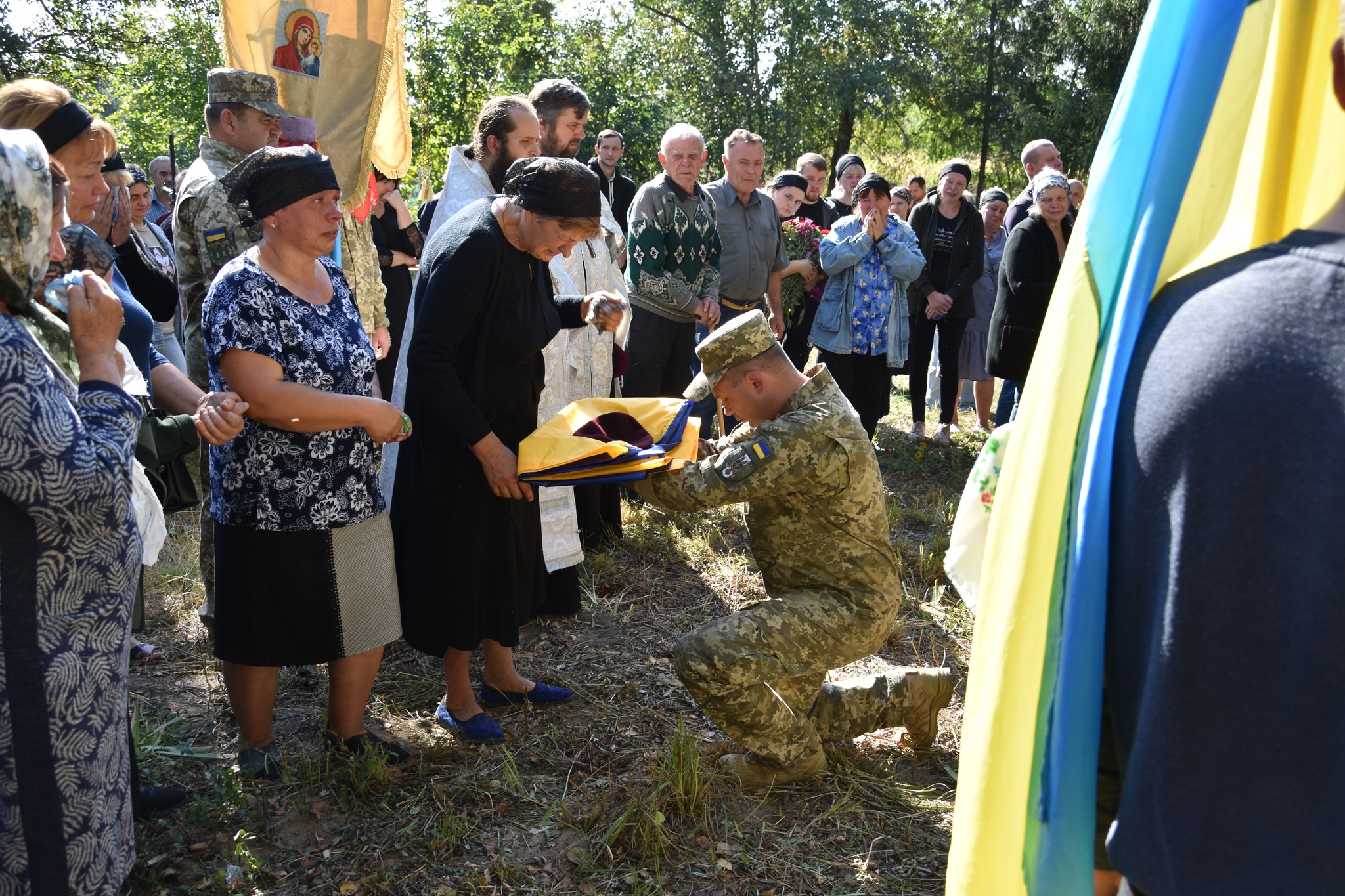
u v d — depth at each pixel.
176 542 4.91
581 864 2.60
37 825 1.63
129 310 2.79
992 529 1.14
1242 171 1.18
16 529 1.58
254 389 2.59
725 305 6.16
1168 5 1.01
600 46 24.89
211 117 3.46
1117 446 0.91
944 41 29.42
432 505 3.04
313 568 2.79
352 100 4.17
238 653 2.81
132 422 1.83
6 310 1.64
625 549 4.94
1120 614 0.90
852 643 2.89
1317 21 1.11
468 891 2.51
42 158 1.64
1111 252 1.02
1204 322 0.85
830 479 2.80
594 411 2.96
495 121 3.66
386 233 6.11
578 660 3.84
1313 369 0.77
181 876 2.52
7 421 1.52
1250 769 0.77
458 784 2.95
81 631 1.67
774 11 27.08
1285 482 0.76
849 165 8.44
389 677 3.69
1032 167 6.89
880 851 2.72
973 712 1.12
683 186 5.30
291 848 2.65
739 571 4.71
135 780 2.66
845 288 6.52
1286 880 0.75
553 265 4.11
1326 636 0.74
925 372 7.25
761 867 2.62
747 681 2.80
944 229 6.98
